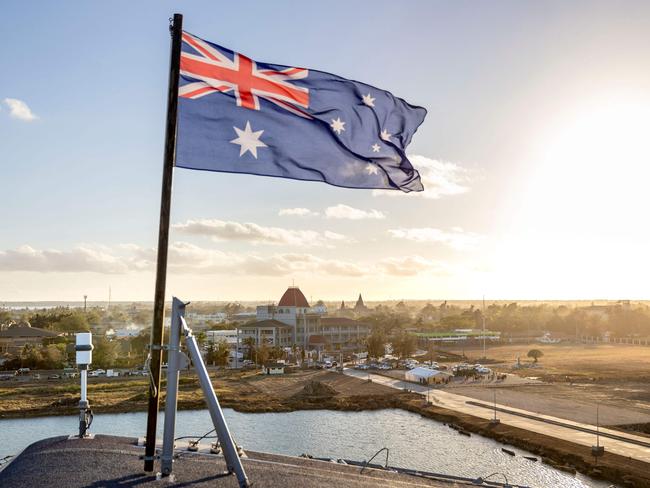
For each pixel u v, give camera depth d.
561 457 66.94
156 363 11.98
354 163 16.14
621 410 95.81
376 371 156.75
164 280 12.11
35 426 84.44
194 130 13.89
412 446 73.88
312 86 15.55
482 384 131.00
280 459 13.99
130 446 13.79
